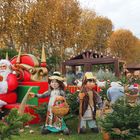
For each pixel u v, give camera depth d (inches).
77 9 1674.5
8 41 1422.2
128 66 1854.1
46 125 383.2
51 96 388.2
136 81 655.8
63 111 372.2
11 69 462.6
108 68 1449.3
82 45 1945.1
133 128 319.0
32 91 459.8
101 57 1248.8
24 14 1387.8
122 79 426.9
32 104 440.1
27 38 1433.3
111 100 410.6
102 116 367.6
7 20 1358.3
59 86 391.5
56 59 1494.8
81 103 379.6
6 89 444.8
